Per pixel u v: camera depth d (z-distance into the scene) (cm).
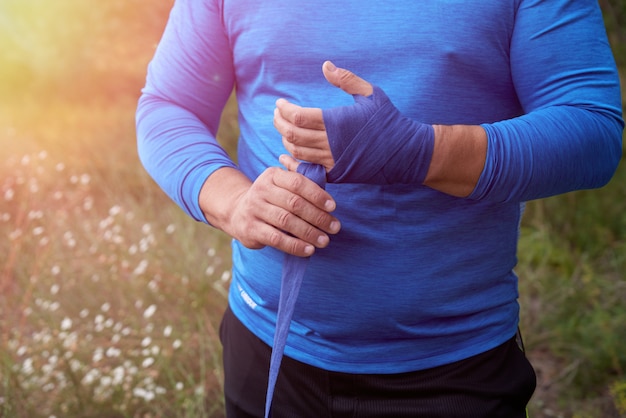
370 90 115
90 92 630
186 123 146
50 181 477
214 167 135
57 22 620
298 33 131
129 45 621
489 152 115
